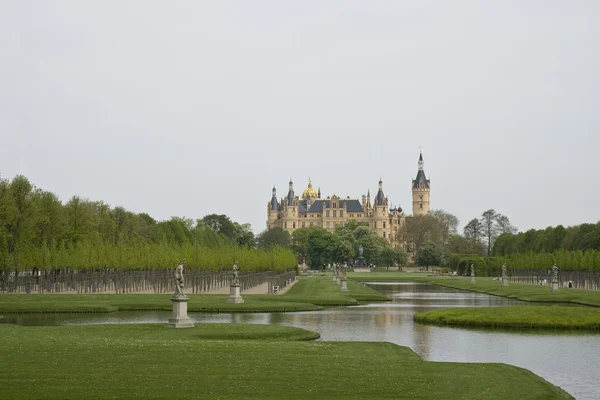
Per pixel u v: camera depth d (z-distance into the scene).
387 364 43.34
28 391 33.81
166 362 41.34
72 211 143.75
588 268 147.62
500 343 57.78
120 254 122.56
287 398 33.72
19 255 113.12
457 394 35.72
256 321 72.38
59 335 53.25
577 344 57.38
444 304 100.31
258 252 170.50
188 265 127.88
